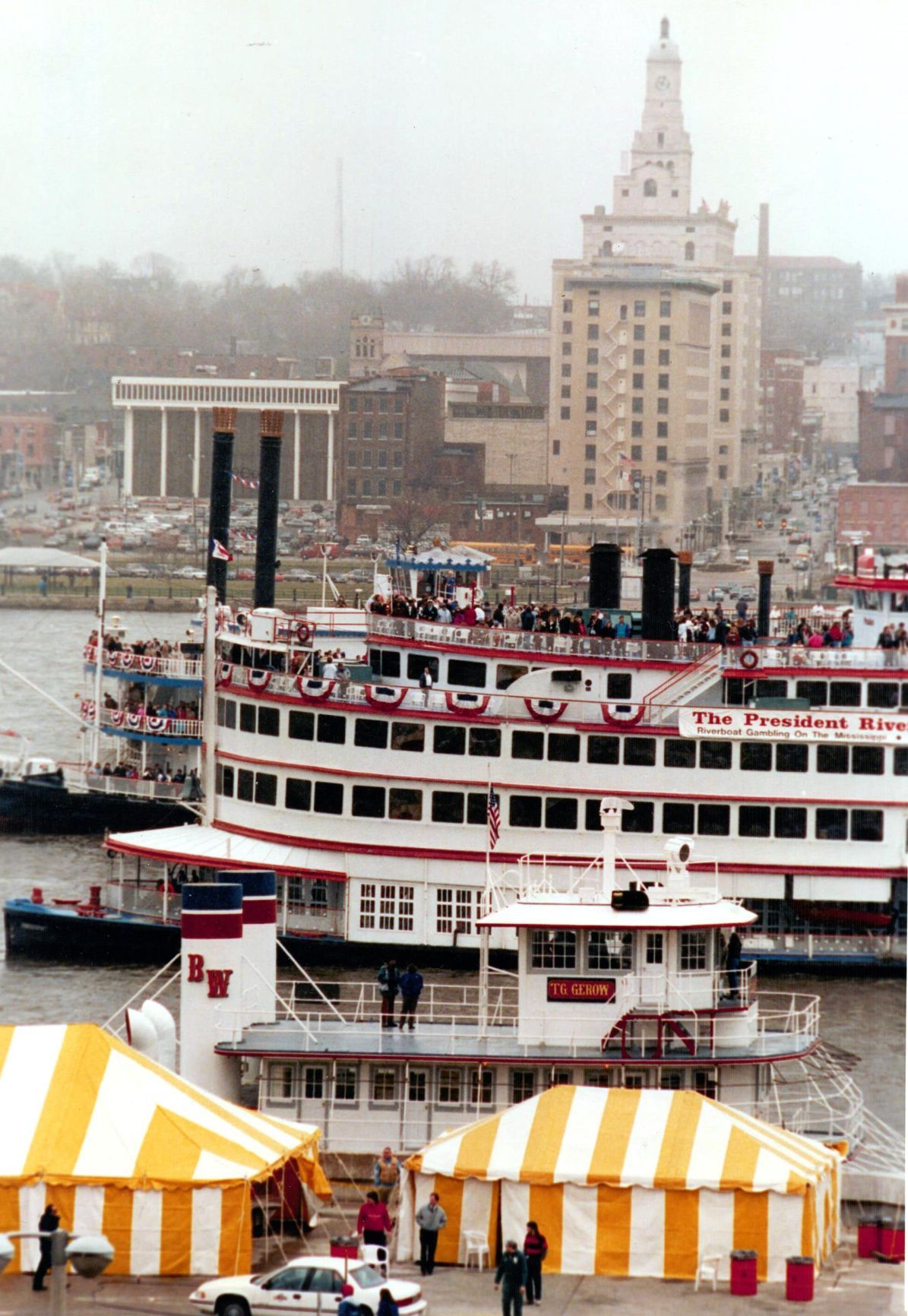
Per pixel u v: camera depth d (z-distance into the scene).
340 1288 176.88
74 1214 188.75
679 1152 196.25
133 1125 195.00
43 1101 196.12
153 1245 189.00
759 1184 192.62
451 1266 196.75
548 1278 192.62
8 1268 188.38
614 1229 193.88
